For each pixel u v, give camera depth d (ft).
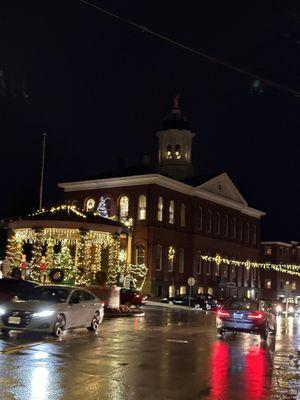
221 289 230.89
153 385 34.14
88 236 111.24
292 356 52.60
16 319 55.01
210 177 232.53
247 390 34.19
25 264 114.11
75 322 60.49
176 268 208.64
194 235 217.77
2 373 34.94
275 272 294.05
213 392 33.09
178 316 114.01
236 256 246.68
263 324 67.87
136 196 201.67
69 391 30.73
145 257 196.13
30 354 43.50
